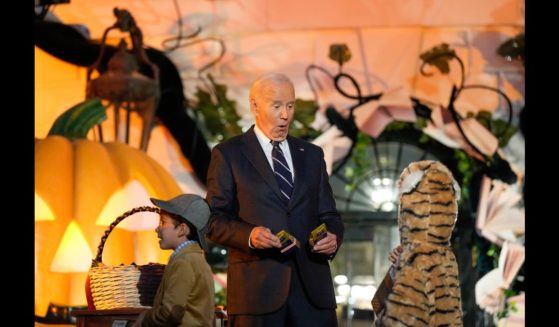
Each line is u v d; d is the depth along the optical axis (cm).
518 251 979
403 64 995
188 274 495
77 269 881
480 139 989
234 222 509
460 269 984
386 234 1007
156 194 922
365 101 998
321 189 540
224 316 574
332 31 997
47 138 923
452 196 504
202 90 994
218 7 995
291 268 515
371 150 1005
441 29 991
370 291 1003
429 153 1002
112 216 899
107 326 514
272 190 520
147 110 964
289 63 998
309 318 514
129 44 981
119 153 930
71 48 968
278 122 526
